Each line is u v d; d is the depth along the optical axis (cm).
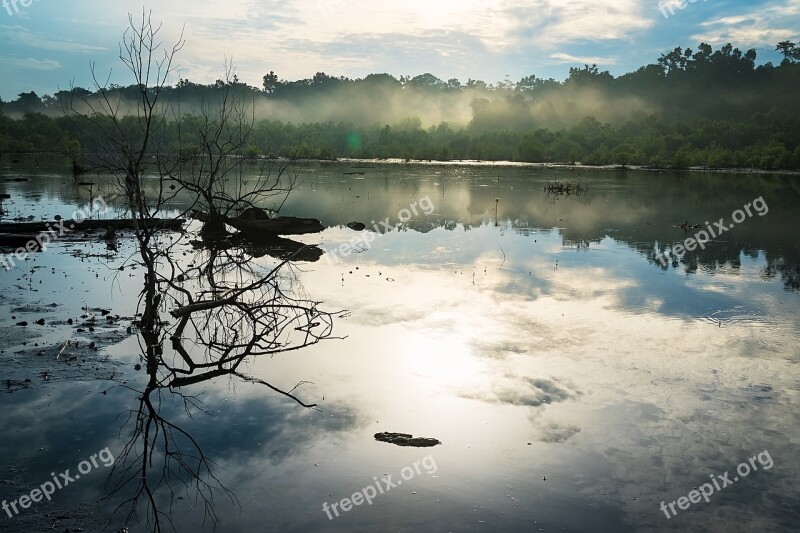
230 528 490
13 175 3984
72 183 3431
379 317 1031
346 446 616
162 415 679
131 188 1152
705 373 795
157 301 1009
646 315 1049
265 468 577
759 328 983
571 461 589
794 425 658
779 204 2922
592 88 15750
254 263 1505
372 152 8888
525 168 6309
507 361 834
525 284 1268
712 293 1209
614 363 827
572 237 1903
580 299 1152
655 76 15450
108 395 722
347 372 801
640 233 2000
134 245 1683
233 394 735
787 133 8081
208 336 955
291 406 703
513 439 629
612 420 668
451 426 656
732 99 13312
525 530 488
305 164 6438
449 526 492
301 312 1067
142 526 493
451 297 1161
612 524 497
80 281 1241
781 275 1387
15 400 698
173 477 561
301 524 495
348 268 1431
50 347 855
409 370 805
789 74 13688
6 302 1065
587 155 8144
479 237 1892
